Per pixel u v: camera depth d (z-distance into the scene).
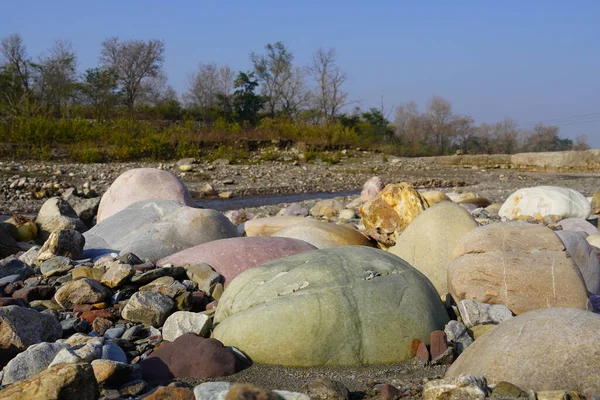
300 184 24.41
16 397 3.22
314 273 4.63
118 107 52.50
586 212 12.19
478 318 4.86
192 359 4.11
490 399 3.29
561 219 11.99
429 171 31.84
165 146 30.70
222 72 59.91
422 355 4.35
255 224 9.31
